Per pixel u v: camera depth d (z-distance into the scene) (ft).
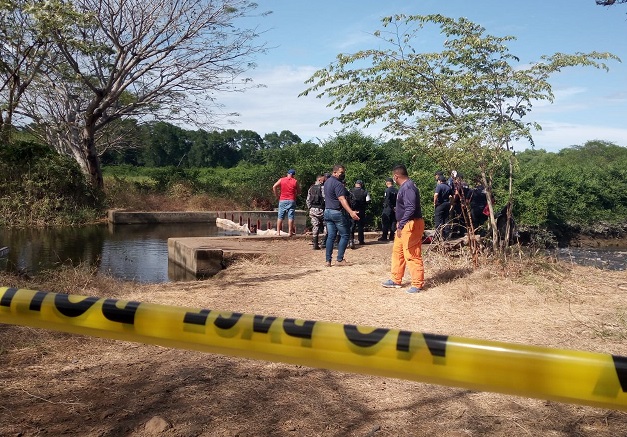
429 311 22.15
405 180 25.72
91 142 86.69
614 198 94.43
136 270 40.40
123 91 85.81
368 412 12.48
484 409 12.71
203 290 26.07
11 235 61.41
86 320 5.67
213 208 93.50
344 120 31.37
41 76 71.72
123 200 89.51
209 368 14.87
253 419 11.91
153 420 11.46
